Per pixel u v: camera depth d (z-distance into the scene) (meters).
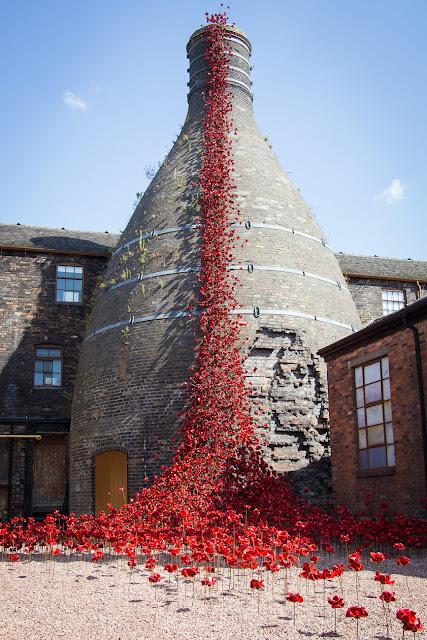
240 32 25.33
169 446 16.81
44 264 25.47
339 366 15.78
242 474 15.87
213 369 17.06
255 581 6.92
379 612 7.04
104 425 18.06
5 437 22.39
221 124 22.66
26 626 6.48
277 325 18.16
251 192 20.58
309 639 6.06
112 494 17.45
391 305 27.05
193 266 18.92
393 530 10.88
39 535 11.12
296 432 17.33
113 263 21.30
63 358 24.64
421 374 12.70
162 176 22.30
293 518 12.95
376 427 14.24
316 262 20.30
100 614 6.95
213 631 6.29
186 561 7.98
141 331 18.41
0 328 24.33
